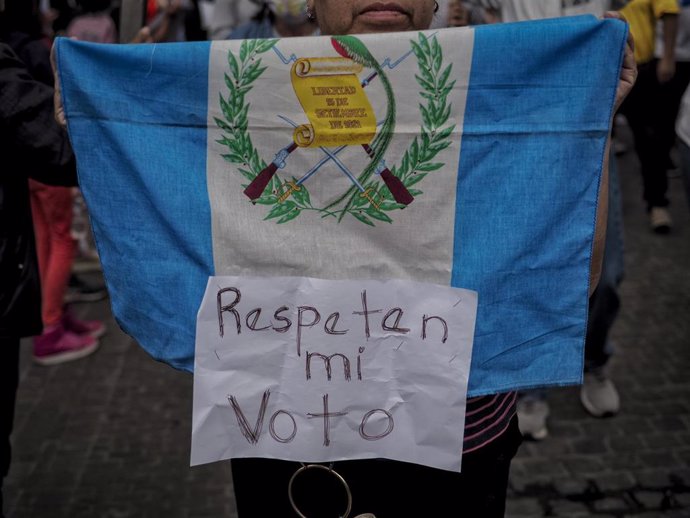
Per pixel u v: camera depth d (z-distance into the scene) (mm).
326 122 1572
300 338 1634
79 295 4938
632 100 5160
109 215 1656
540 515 2961
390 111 1561
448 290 1612
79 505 3107
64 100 1620
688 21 5000
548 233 1604
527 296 1623
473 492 1741
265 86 1564
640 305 4461
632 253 5113
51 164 2205
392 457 1651
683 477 3127
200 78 1574
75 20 4289
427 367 1625
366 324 1626
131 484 3219
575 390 3723
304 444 1651
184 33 6062
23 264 2340
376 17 1640
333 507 1760
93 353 4254
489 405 1714
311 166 1591
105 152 1637
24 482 3246
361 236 1616
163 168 1612
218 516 3023
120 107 1608
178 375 4020
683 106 3469
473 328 1613
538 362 1647
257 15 3594
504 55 1531
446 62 1535
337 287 1620
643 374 3818
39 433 3576
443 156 1575
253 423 1652
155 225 1646
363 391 1639
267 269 1631
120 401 3811
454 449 1636
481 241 1603
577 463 3234
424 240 1606
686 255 5047
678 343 4066
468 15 3195
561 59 1540
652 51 4422
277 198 1610
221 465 3320
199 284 1647
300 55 1545
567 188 1588
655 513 2949
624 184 6227
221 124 1591
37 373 4086
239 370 1646
